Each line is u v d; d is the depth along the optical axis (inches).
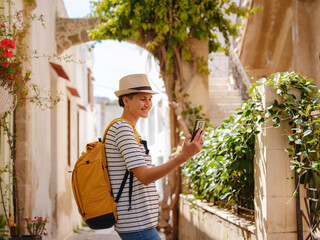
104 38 301.1
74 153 445.1
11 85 135.9
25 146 211.0
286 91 119.7
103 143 91.3
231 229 154.2
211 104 358.3
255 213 129.3
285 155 120.6
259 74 333.1
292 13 261.9
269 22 304.2
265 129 121.0
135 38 288.8
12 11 184.7
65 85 372.8
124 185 86.8
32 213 222.8
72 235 383.6
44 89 261.7
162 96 527.2
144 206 87.8
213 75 431.2
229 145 145.3
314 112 119.0
